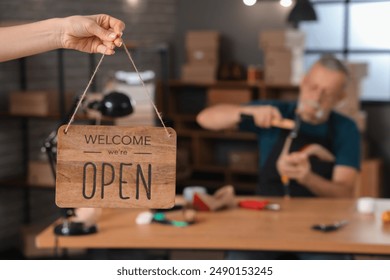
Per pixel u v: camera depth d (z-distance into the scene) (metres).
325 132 3.69
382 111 7.03
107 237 2.69
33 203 5.91
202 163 7.46
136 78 5.59
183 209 3.13
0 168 5.57
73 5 6.29
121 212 3.11
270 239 2.66
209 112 3.82
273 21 7.44
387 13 7.08
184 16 7.73
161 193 1.44
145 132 1.43
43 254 5.41
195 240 2.66
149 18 7.41
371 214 3.14
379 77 7.17
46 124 5.96
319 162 3.66
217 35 7.23
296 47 6.84
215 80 7.27
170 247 2.67
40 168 5.36
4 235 5.67
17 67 5.66
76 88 6.25
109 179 1.43
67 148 1.43
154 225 2.88
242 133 7.20
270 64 6.88
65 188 1.43
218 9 7.64
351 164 3.64
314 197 3.60
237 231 2.79
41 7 5.91
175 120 7.48
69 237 2.69
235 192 7.16
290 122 3.57
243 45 7.57
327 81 3.56
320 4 7.32
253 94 7.27
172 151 1.43
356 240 2.67
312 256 3.05
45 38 1.47
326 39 7.34
